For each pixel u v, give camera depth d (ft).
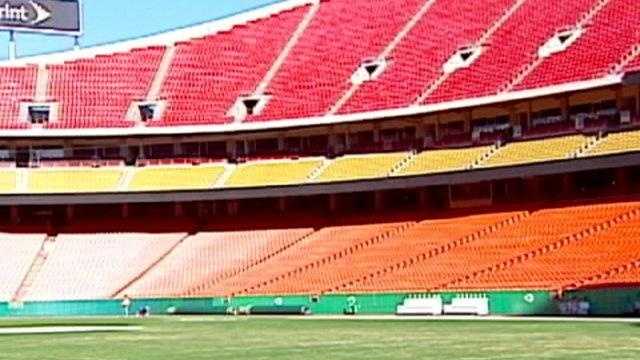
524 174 211.41
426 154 240.12
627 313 160.56
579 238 193.47
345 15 298.15
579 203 210.38
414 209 242.78
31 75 292.40
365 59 271.69
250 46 299.17
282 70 282.56
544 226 205.46
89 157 275.80
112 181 265.13
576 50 224.94
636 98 212.02
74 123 269.85
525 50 237.45
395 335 121.70
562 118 224.12
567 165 203.82
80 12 305.32
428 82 246.47
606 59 213.46
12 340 126.41
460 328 135.64
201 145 273.75
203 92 280.92
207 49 302.04
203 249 251.39
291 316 199.52
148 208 273.13
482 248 206.80
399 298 193.06
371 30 285.02
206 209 270.67
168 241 258.16
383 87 254.06
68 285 240.94
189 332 141.08
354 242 233.76
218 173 264.31
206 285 233.76
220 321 180.14
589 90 211.41
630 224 190.80
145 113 274.36
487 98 225.56
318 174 250.78
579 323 141.18
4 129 265.13
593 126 214.48
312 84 270.26
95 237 261.44
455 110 234.38
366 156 251.60
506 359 82.48
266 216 263.49
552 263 187.83
